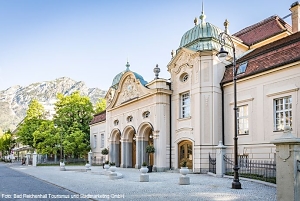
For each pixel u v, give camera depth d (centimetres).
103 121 4112
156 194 1203
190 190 1298
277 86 1873
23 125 5084
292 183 770
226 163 1952
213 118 2223
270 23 2822
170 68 2641
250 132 2031
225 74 2317
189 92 2431
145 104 2753
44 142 4472
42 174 2472
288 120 1811
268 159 1888
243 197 1105
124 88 3197
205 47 2403
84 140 4622
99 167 3472
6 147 7888
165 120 2561
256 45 2706
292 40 1867
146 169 1736
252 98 2036
